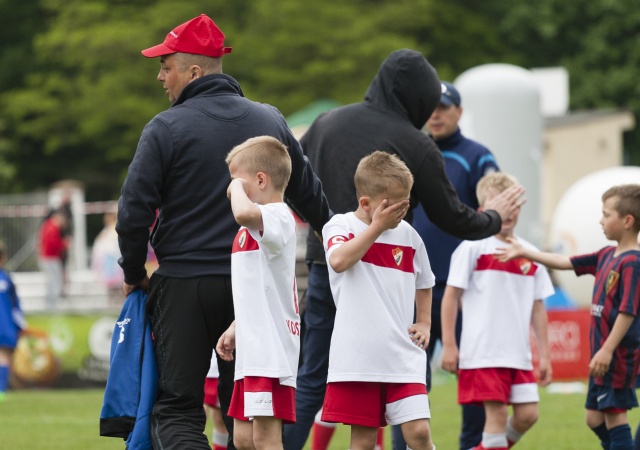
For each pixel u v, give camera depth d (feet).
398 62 72.18
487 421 76.38
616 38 447.83
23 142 440.86
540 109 200.85
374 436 60.23
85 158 444.96
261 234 54.19
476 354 76.54
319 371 70.59
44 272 256.32
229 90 61.52
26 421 112.98
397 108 72.13
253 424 56.13
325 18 379.35
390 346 58.70
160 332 58.90
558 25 447.01
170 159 58.70
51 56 413.80
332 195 71.61
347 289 59.11
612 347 71.61
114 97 385.50
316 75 373.81
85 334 214.07
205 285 58.54
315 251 70.33
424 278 61.31
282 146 56.90
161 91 390.01
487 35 438.81
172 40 61.46
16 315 145.69
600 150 346.95
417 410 58.49
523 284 78.07
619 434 73.46
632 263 71.82
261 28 385.70
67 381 170.09
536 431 97.30
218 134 59.47
